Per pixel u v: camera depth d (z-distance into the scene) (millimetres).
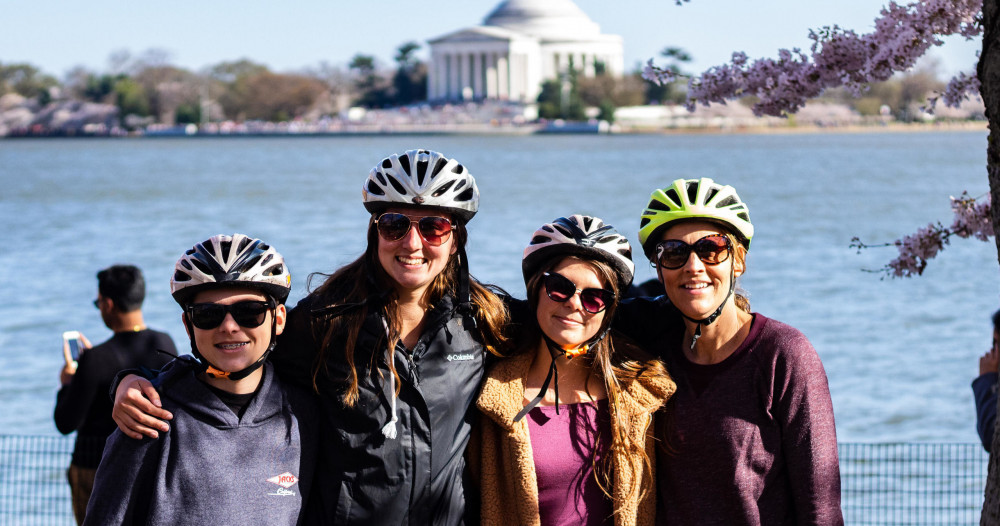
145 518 4062
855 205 53219
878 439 13242
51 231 42062
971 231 6098
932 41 5609
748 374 4207
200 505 4055
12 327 21500
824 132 178625
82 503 7230
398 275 4305
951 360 18109
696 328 4262
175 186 70125
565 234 4285
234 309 4121
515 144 136375
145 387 4148
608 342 4383
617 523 4234
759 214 48656
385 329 4258
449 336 4371
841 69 5945
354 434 4223
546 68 180000
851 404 15125
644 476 4293
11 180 78125
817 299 24828
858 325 21594
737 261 4289
